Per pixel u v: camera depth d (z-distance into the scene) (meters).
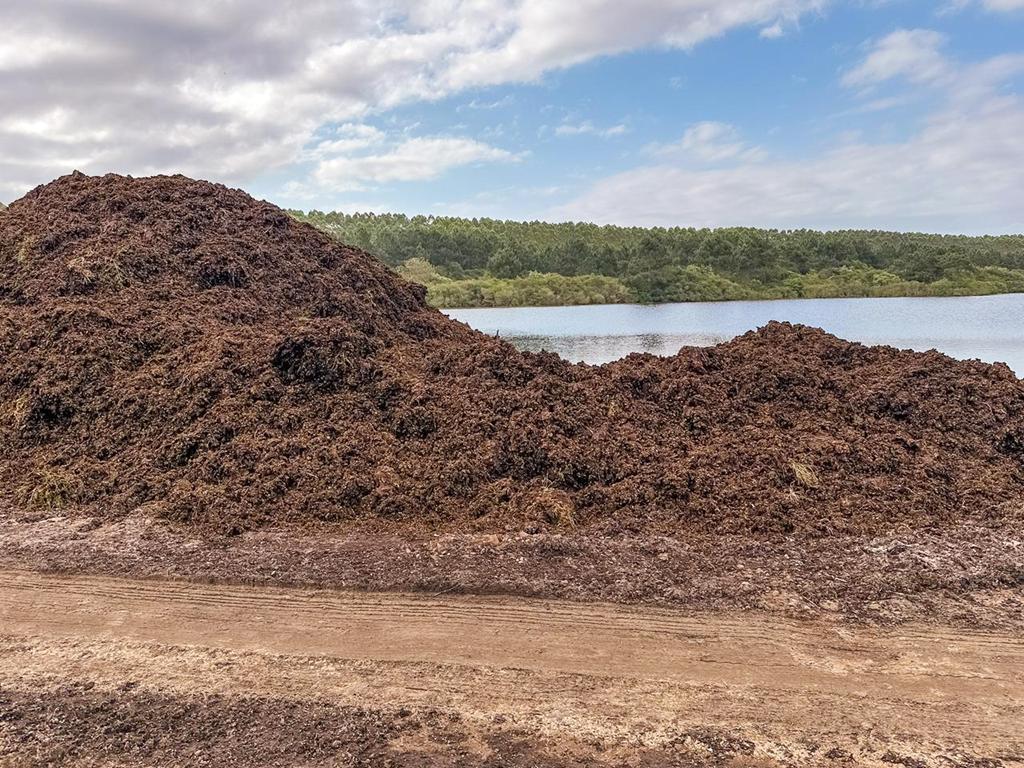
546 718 3.54
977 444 7.04
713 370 8.56
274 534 5.69
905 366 8.63
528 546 5.41
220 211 11.95
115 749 3.35
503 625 4.43
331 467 6.50
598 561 5.20
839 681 3.84
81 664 4.08
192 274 10.23
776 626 4.37
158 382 7.72
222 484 6.36
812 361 9.01
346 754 3.27
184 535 5.69
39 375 7.84
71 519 6.02
